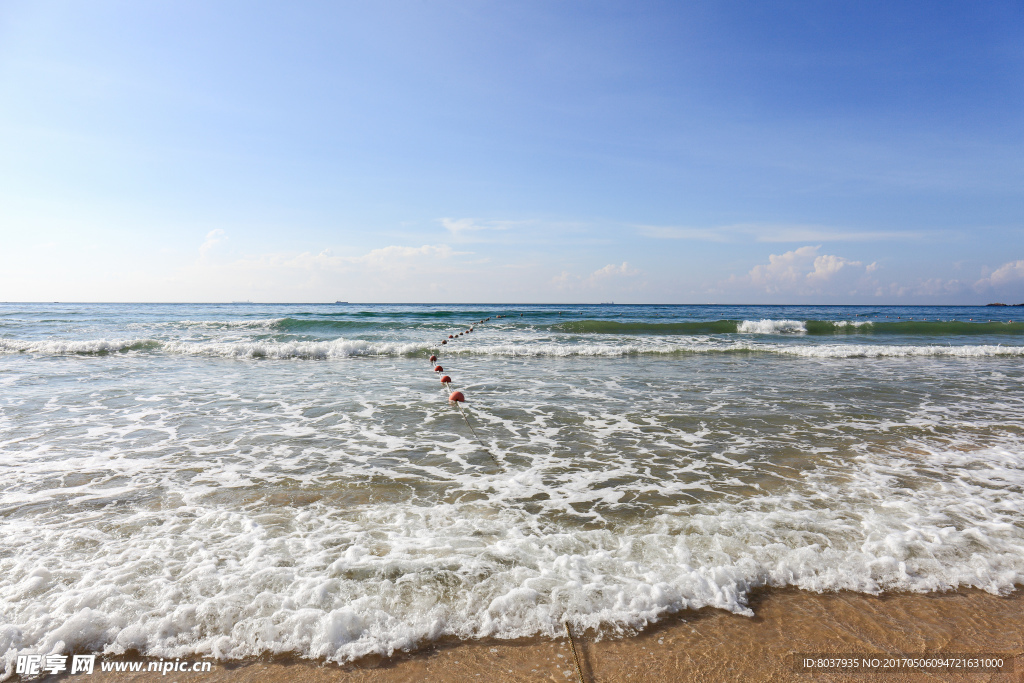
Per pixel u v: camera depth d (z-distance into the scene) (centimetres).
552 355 1666
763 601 348
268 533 420
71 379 1141
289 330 2520
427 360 1541
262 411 859
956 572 375
